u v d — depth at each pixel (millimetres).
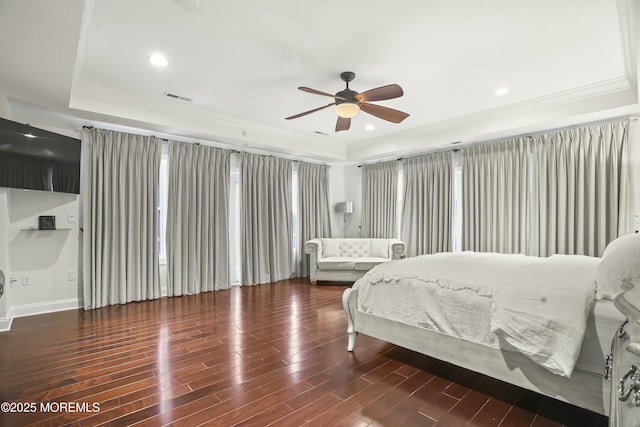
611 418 985
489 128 4363
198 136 4648
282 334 3062
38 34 2115
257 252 5434
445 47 2668
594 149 3807
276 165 5762
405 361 2496
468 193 4977
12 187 3084
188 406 1874
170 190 4508
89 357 2523
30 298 3578
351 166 6969
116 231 4055
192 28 2410
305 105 4090
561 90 3549
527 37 2510
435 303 2170
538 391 1695
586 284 1691
